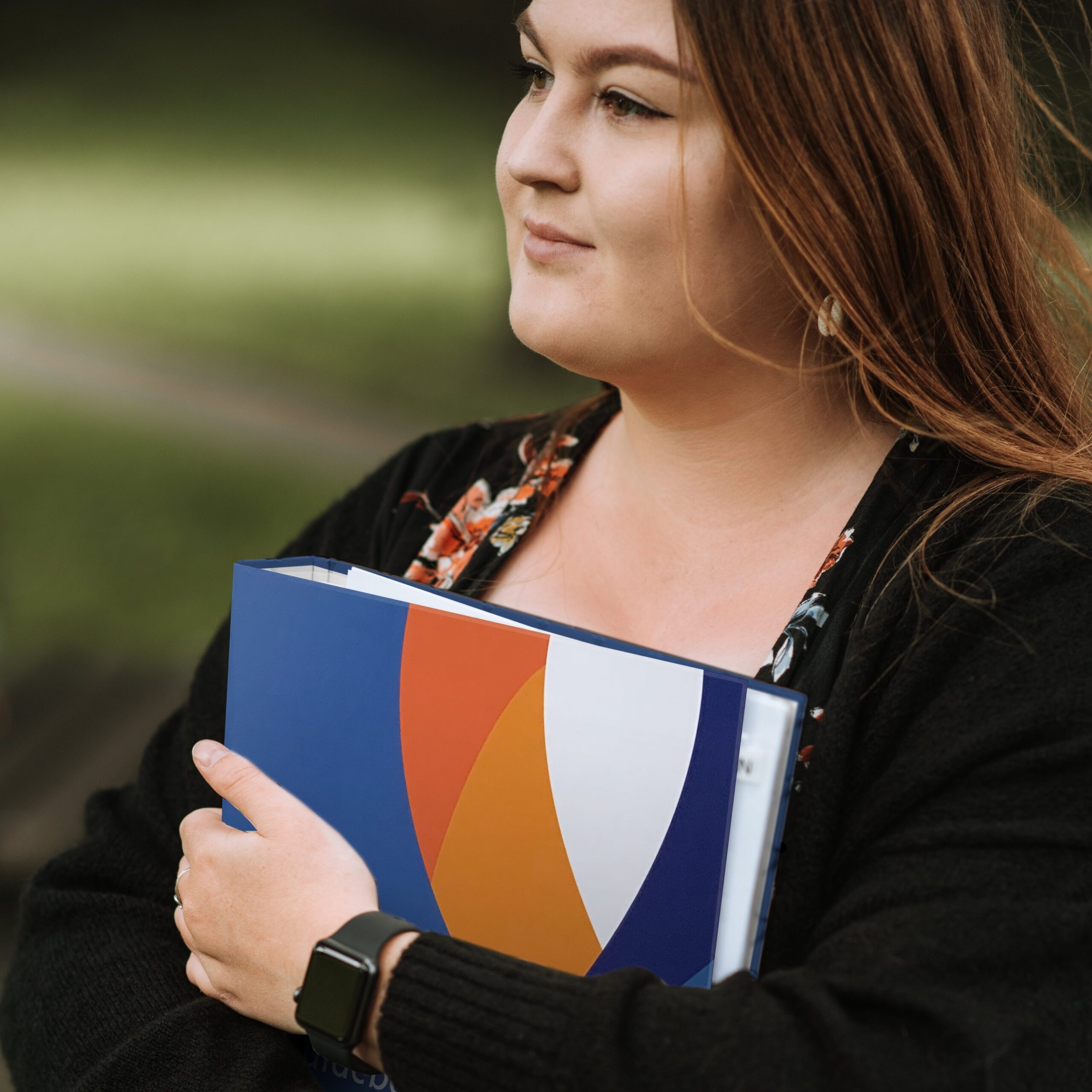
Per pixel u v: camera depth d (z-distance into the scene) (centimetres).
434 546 140
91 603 602
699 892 93
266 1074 105
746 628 115
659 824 94
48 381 955
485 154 1495
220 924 104
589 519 130
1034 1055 81
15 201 1480
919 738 95
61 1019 118
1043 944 83
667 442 119
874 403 110
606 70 102
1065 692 90
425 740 102
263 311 1187
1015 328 112
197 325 1134
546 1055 85
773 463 117
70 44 2034
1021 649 94
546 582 130
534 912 99
